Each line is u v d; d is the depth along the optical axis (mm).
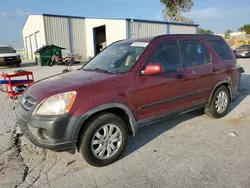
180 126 4289
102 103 2766
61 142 2590
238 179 2602
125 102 2994
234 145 3471
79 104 2633
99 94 2781
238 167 2852
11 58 17406
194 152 3271
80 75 3346
